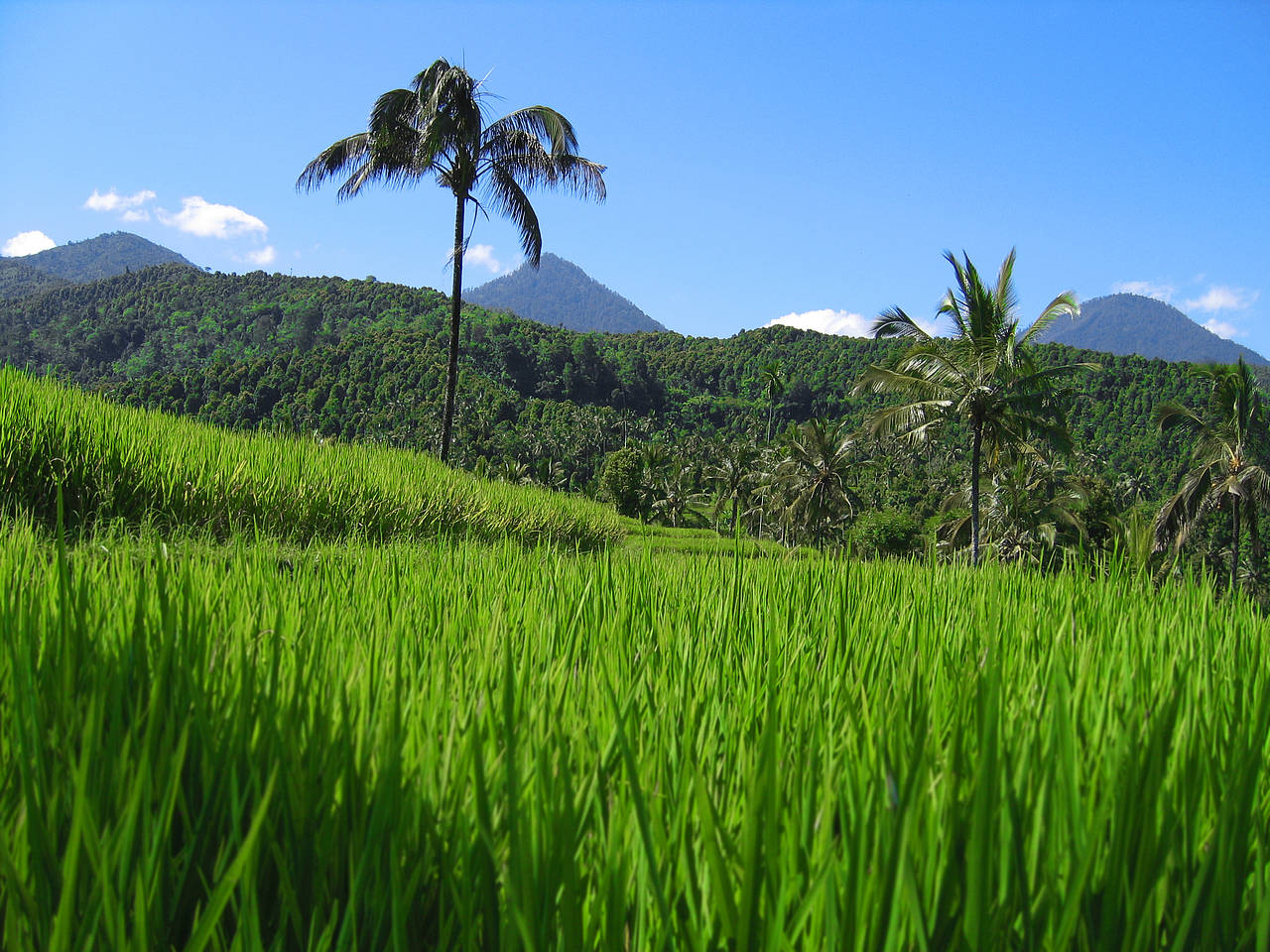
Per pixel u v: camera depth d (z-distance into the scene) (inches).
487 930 41.6
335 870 47.2
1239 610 139.4
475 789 39.6
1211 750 59.8
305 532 373.7
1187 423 1024.2
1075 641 109.0
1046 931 40.2
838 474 1419.8
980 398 808.9
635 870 45.1
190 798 53.1
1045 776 45.3
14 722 54.6
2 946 42.7
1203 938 41.1
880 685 74.0
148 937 41.9
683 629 113.1
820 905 39.6
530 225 827.4
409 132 770.2
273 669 63.2
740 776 54.7
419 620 109.3
